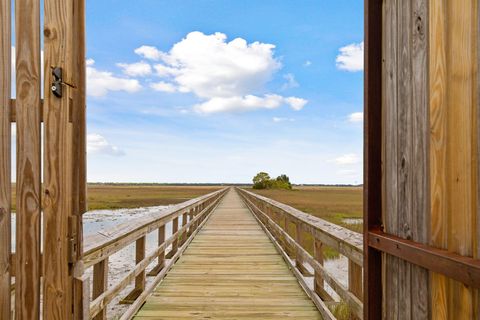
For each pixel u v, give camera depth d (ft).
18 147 4.31
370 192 5.27
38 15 4.39
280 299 11.31
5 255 4.25
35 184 4.34
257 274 14.42
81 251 4.74
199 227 27.02
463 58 3.49
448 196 3.70
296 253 14.10
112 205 108.17
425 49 4.13
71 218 4.45
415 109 4.34
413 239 4.35
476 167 3.30
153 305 10.69
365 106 5.40
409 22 4.49
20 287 4.27
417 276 4.25
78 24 4.71
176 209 16.55
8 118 4.32
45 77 4.35
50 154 4.35
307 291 11.71
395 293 4.78
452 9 3.66
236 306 10.67
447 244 3.70
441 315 3.79
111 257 25.68
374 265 5.23
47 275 4.31
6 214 4.27
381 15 5.32
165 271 14.10
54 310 4.31
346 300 7.19
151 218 11.70
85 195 4.84
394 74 4.89
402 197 4.63
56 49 4.40
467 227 3.41
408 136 4.50
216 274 14.40
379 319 5.15
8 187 4.30
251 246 20.80
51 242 4.33
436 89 3.92
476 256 3.26
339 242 7.85
